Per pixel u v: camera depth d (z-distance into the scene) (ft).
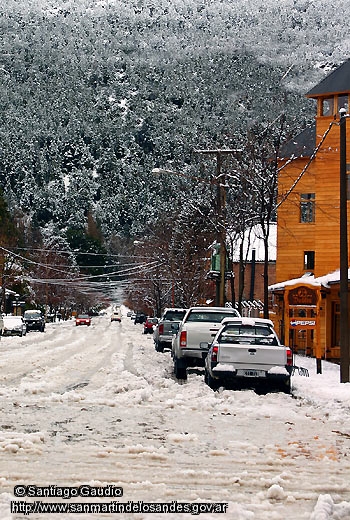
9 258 274.16
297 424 43.57
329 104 116.47
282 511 23.76
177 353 77.10
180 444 35.45
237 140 116.98
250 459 32.17
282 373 60.29
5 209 307.78
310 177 137.90
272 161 98.94
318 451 34.78
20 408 47.19
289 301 81.87
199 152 111.34
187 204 201.98
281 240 141.38
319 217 115.96
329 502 24.22
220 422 43.32
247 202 115.96
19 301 312.09
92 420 42.52
